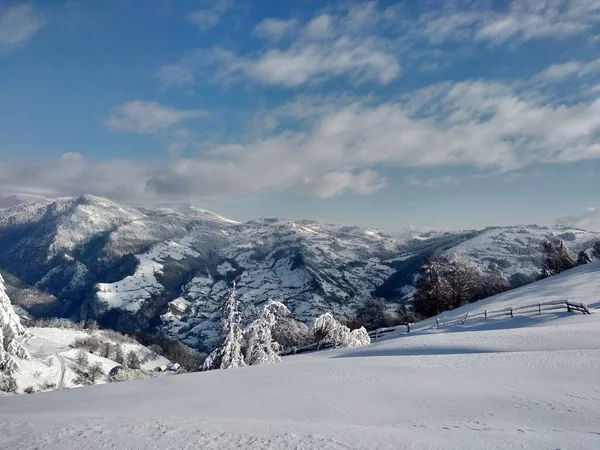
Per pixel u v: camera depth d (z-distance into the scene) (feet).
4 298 117.50
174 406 45.16
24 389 181.88
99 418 36.58
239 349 102.99
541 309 123.03
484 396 40.34
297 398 45.88
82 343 329.52
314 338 172.55
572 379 43.88
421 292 222.07
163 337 439.22
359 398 43.86
